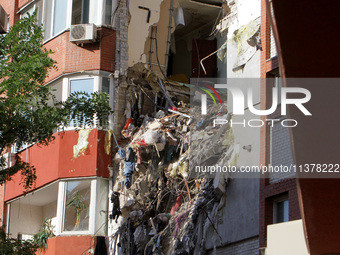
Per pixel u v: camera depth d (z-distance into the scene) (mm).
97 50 32375
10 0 37750
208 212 24531
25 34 24656
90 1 33156
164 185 27359
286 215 21500
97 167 30703
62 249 30375
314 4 11602
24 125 22625
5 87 23469
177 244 24500
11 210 35250
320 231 14258
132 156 28625
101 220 30438
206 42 34406
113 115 31547
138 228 27188
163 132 28453
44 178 32406
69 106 23844
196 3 35031
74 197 31047
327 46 11969
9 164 34250
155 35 33969
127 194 29203
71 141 31562
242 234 22828
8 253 23531
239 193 23422
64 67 32656
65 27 33469
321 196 13547
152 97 32625
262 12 24656
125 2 33281
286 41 12016
